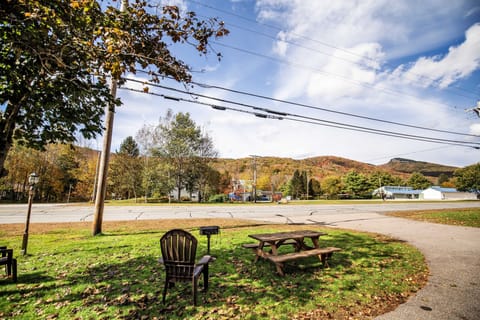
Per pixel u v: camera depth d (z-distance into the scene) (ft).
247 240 23.86
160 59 12.41
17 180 111.45
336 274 14.37
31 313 9.64
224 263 16.40
